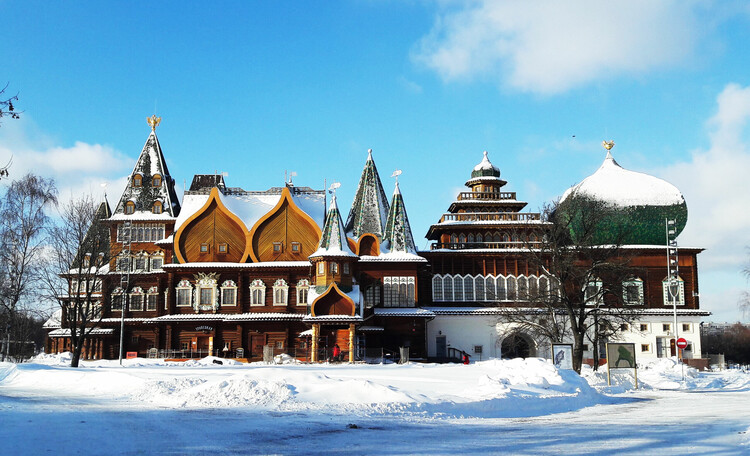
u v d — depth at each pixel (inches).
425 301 3102.9
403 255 2957.7
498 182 3489.2
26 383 1507.1
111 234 3174.2
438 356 3019.2
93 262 2265.0
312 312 2596.0
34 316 2524.6
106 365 2322.8
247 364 2426.2
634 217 3179.1
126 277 2728.8
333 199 2746.1
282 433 764.0
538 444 689.6
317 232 2977.4
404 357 2536.9
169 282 2938.0
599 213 2342.5
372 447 673.0
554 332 2320.4
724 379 2110.0
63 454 588.7
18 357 2527.1
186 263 2955.2
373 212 3095.5
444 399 1090.1
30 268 2187.5
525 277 3102.9
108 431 738.2
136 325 3016.7
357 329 2723.9
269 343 2886.3
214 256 2982.3
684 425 852.0
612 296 2837.1
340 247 2657.5
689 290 3186.5
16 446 617.9
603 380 1728.6
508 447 671.1
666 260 3189.0
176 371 1734.7
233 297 2942.9
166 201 3233.3
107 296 2470.5
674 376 2079.2
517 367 1453.0
